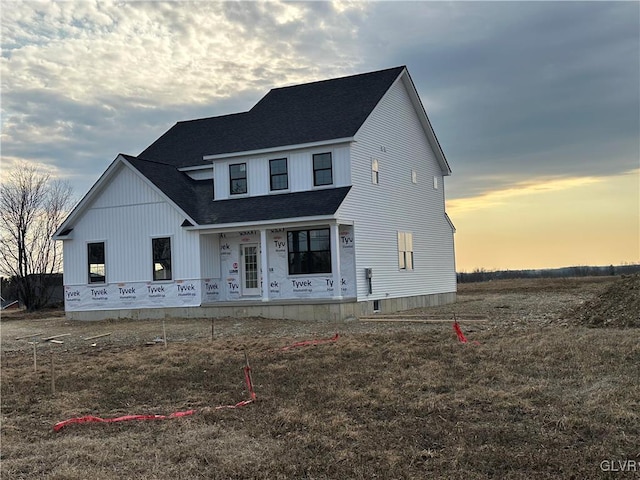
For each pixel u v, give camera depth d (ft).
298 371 37.50
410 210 91.45
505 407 26.27
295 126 81.66
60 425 27.07
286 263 76.95
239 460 21.52
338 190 74.49
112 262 83.35
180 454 22.40
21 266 129.49
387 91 83.25
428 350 41.63
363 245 76.43
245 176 81.15
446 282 103.24
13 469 21.50
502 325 56.39
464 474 19.19
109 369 42.11
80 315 84.94
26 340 66.39
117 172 82.99
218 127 96.17
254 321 70.33
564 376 31.17
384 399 29.09
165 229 80.02
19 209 131.85
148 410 30.04
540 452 20.74
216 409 29.17
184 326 69.00
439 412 26.32
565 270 264.93
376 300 78.59
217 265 81.51
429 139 99.91
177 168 90.17
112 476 20.36
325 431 24.47
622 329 46.98
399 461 20.56
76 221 85.81
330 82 90.94
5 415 30.19
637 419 23.41
